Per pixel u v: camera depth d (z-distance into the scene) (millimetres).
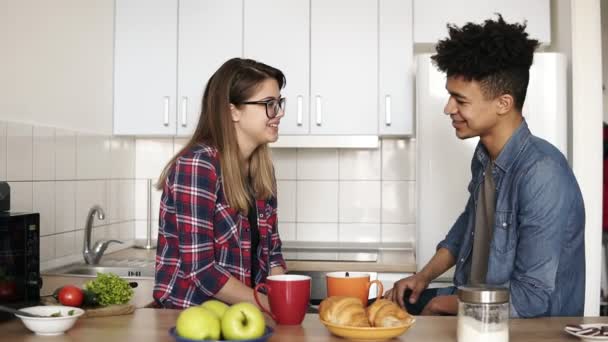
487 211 1837
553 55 2873
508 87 1629
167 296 1728
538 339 1313
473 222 1925
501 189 1666
